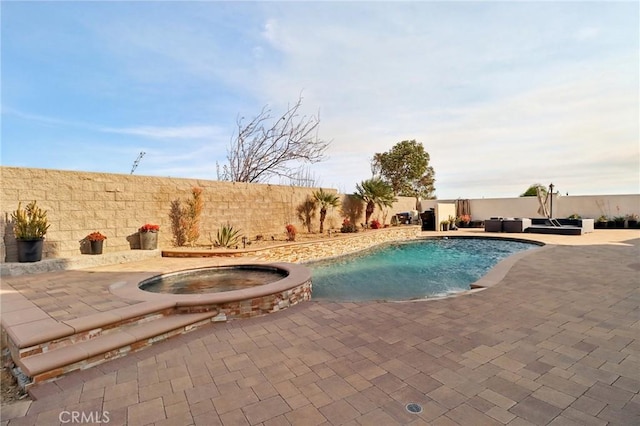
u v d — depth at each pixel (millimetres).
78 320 3861
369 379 3020
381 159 29703
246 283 6438
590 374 3027
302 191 14508
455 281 8305
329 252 12328
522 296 5582
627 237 14219
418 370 3168
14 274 6562
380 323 4504
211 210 11086
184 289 5965
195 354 3662
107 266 7703
